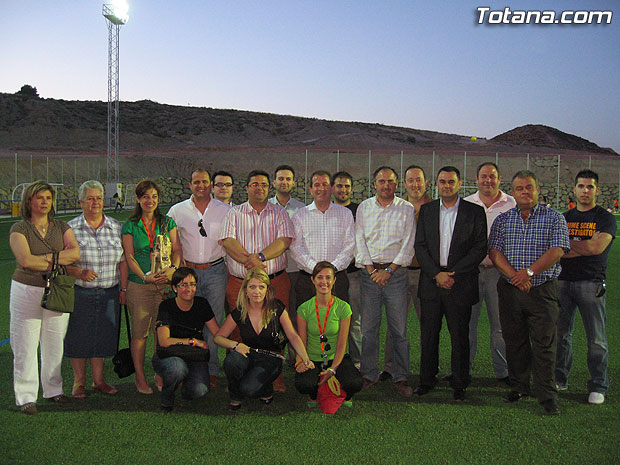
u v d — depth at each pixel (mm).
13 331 3887
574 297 4242
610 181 51062
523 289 4008
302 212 4816
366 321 4656
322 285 4223
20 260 3730
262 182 4594
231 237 4629
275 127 85812
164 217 4559
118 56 36625
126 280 4504
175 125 77562
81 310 4203
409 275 5090
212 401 4238
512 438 3512
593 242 4055
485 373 5000
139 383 4402
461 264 4277
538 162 52344
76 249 3982
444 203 4465
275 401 4250
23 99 74750
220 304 4871
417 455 3264
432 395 4398
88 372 4980
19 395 3883
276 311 4223
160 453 3271
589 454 3285
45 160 39094
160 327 4090
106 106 81438
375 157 52188
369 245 4711
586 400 4203
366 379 4629
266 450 3320
